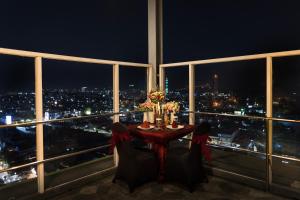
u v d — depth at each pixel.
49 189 3.03
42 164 2.97
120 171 3.30
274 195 3.04
